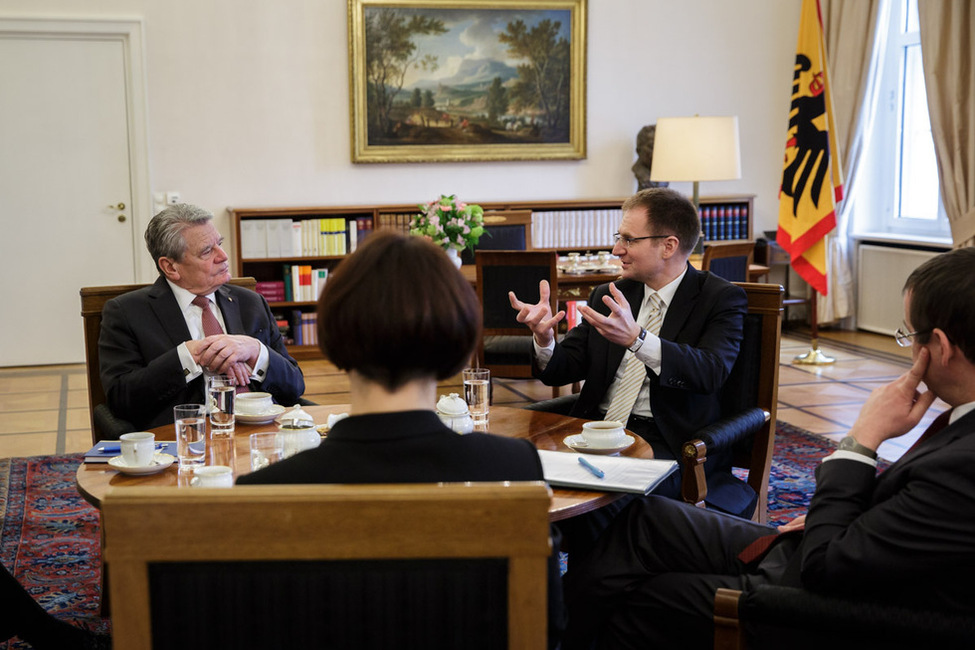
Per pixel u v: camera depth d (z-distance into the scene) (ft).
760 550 6.51
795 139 22.99
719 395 10.02
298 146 24.56
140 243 23.81
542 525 3.62
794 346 25.35
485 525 3.62
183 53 23.53
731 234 26.63
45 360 23.76
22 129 22.93
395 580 3.66
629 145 26.61
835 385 20.86
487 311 17.52
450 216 18.80
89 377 10.37
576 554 8.73
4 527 12.49
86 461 7.23
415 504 3.61
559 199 26.23
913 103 25.86
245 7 23.76
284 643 3.68
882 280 26.37
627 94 26.43
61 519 12.82
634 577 6.86
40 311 23.59
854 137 26.00
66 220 23.43
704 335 9.56
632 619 6.75
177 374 9.17
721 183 27.32
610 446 7.54
